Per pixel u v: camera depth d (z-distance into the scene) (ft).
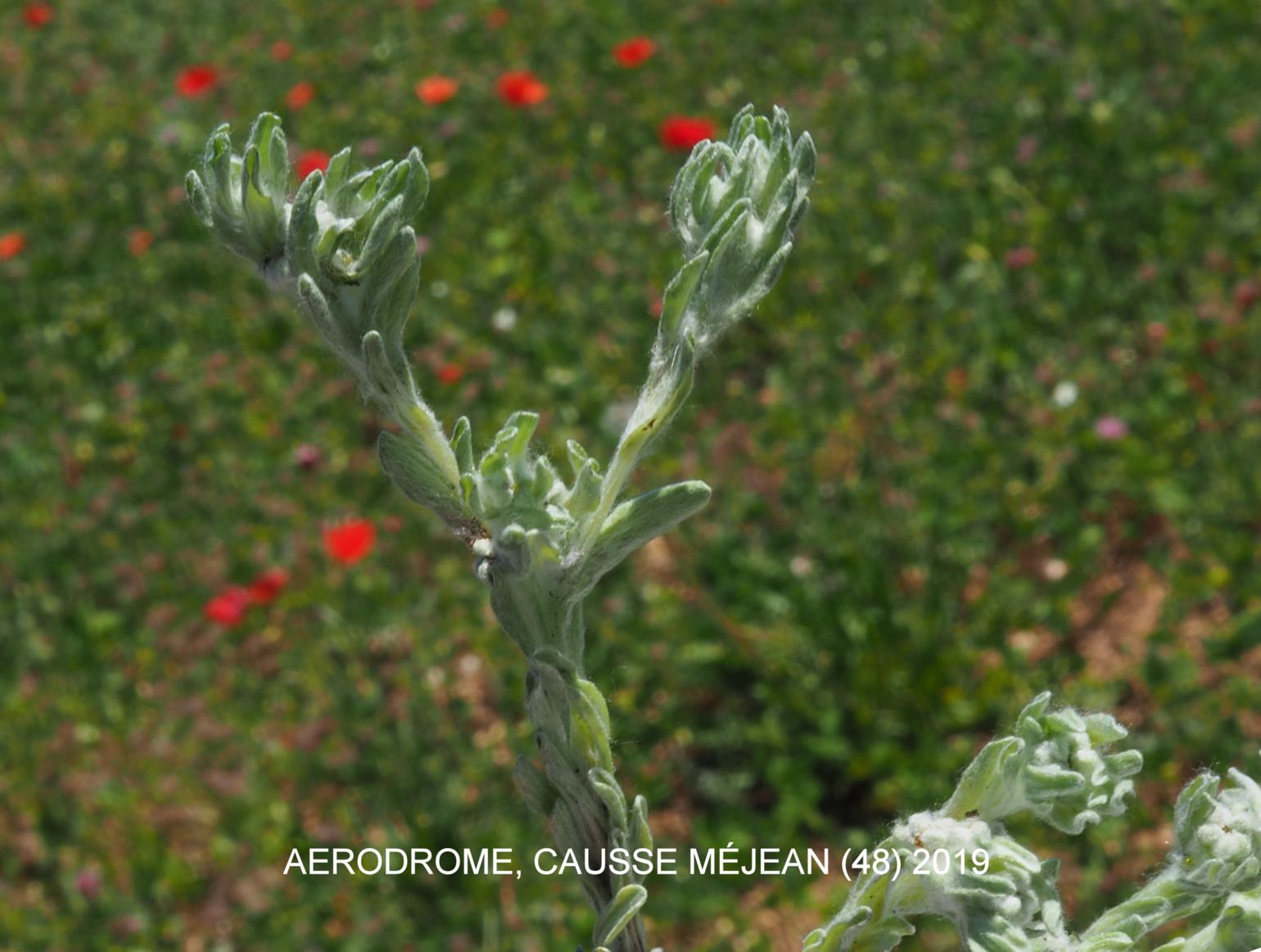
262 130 2.98
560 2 31.83
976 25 27.27
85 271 25.25
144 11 37.63
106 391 22.17
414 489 3.06
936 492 16.92
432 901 13.97
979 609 15.79
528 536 2.94
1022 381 18.39
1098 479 16.76
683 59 28.50
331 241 2.92
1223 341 18.16
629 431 3.05
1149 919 3.26
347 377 3.16
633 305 21.21
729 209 3.08
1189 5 26.00
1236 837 3.24
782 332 20.13
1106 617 16.07
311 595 17.13
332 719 15.67
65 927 14.60
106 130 30.68
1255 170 21.25
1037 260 20.12
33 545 19.03
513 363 20.54
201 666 17.08
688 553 16.78
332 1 34.94
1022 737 3.17
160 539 18.93
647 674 15.76
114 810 15.61
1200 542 16.02
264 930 14.14
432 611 16.75
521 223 23.63
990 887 2.99
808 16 29.37
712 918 13.65
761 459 17.94
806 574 16.11
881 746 14.39
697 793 15.08
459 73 29.50
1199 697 14.14
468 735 15.31
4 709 16.88
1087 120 22.81
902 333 19.66
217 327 22.91
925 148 23.73
